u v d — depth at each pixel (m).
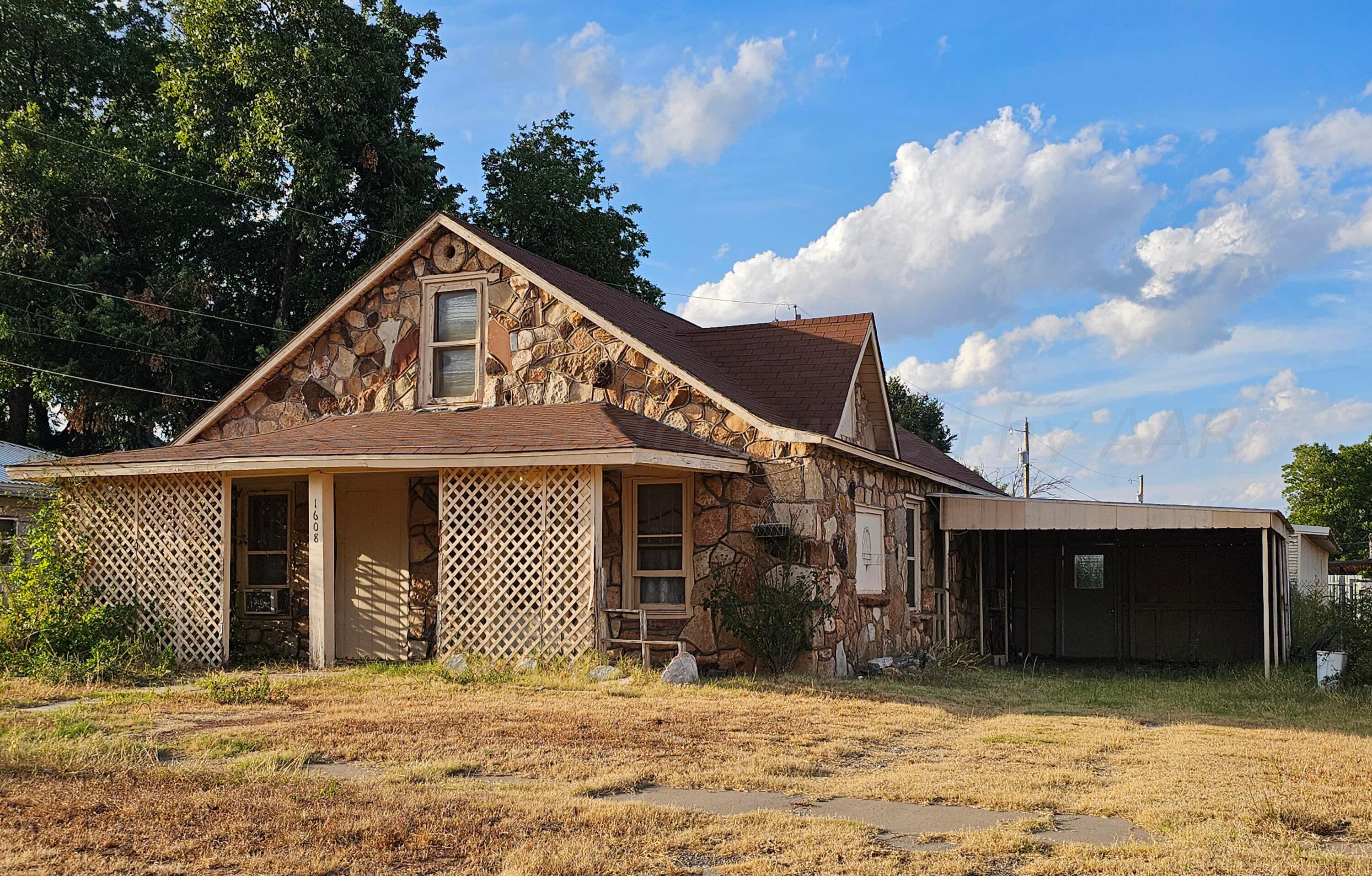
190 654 14.55
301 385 17.55
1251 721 11.66
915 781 7.86
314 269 28.22
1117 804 7.21
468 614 14.00
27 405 29.97
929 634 19.45
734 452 14.77
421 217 28.27
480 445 13.60
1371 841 6.50
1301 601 23.91
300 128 26.50
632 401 15.52
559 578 13.50
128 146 27.91
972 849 6.16
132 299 25.67
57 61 30.06
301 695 11.43
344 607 16.09
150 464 14.46
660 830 6.41
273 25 27.17
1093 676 17.66
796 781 7.86
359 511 16.16
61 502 15.22
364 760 8.33
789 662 13.88
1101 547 22.80
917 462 22.11
